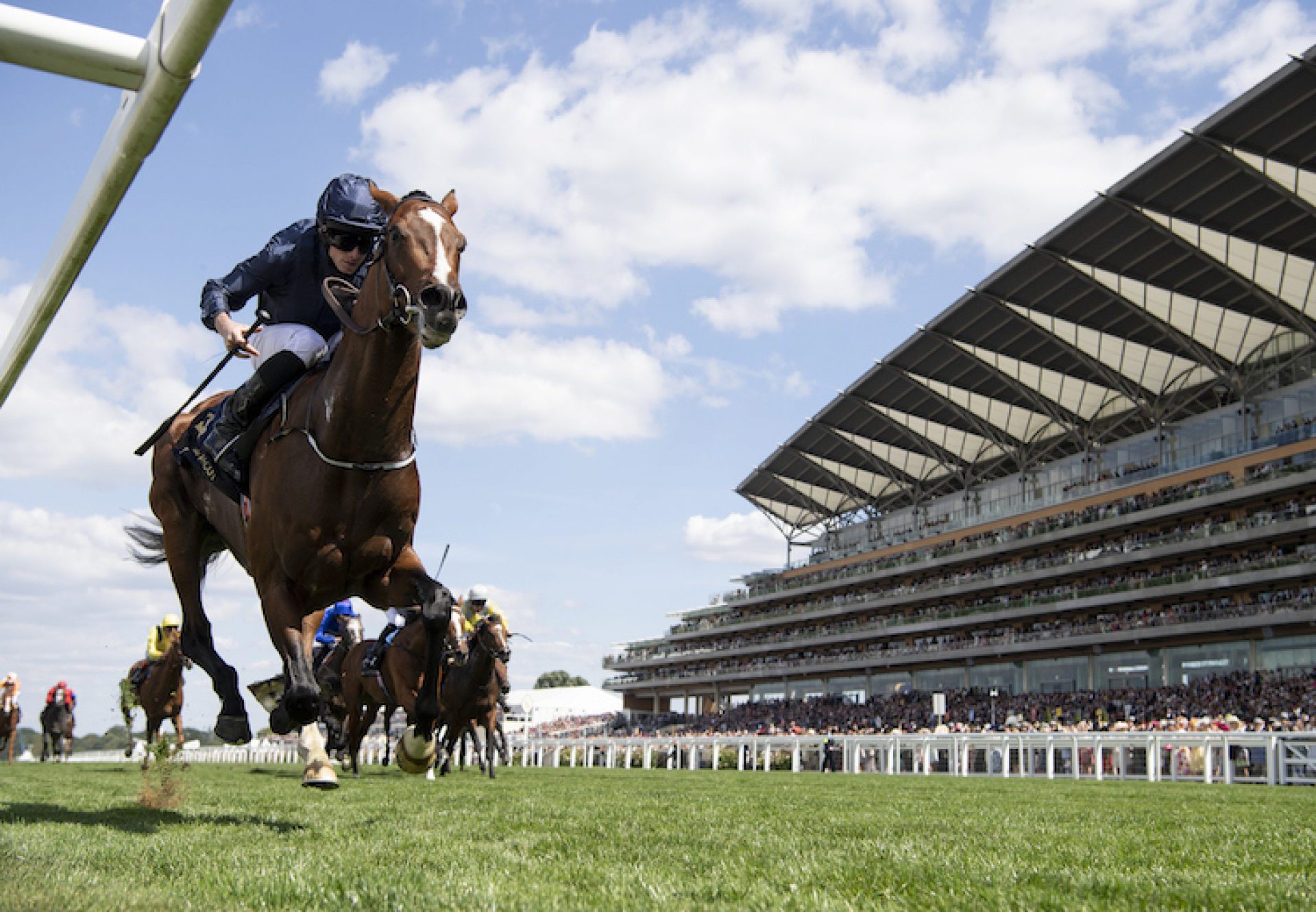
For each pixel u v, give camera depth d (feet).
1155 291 156.87
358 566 18.16
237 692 21.02
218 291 19.19
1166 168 126.21
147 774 28.89
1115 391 189.47
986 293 167.02
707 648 279.69
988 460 229.86
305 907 11.43
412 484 18.34
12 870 12.75
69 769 71.56
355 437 17.24
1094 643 172.76
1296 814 29.50
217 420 20.21
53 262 13.57
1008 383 194.49
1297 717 126.21
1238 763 79.36
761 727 219.20
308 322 20.38
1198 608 159.84
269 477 18.20
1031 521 205.98
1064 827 23.50
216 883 12.87
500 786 48.01
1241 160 121.39
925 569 220.64
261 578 18.49
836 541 280.51
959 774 95.91
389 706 57.82
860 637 224.94
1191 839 20.71
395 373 17.03
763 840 19.20
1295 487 152.15
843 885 13.53
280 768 87.66
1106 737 83.25
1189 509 166.50
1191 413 181.37
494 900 11.53
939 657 203.51
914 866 15.33
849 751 108.37
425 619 17.92
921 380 205.16
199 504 21.53
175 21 8.87
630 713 290.76
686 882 13.46
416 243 16.43
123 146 10.35
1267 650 151.74
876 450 243.81
